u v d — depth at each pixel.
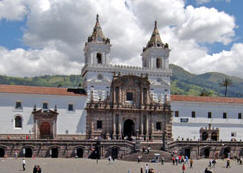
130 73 127.00
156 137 126.56
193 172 86.25
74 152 108.50
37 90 117.12
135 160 105.12
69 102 119.06
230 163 107.62
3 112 112.12
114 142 111.06
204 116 133.00
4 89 113.56
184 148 118.88
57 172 79.56
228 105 136.00
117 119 123.81
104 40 126.75
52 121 116.38
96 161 100.38
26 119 113.88
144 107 126.38
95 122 121.38
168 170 87.88
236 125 136.00
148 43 135.50
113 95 124.12
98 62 127.38
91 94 122.31
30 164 88.50
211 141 121.88
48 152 106.50
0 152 104.62
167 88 130.25
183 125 130.25
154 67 131.38
